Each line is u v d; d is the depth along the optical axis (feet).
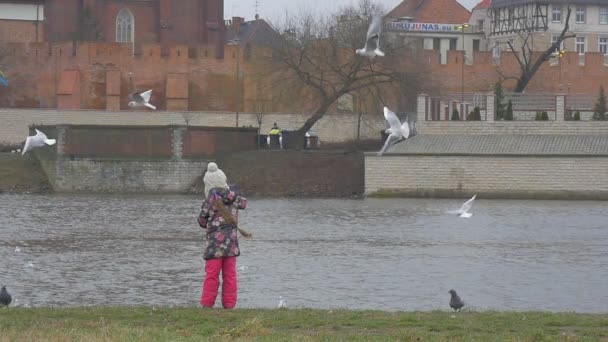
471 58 523.70
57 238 211.00
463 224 238.48
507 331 98.58
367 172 320.29
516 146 316.81
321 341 91.50
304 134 375.04
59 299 142.41
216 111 455.63
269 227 232.94
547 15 593.83
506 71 462.19
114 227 230.89
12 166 349.00
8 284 154.61
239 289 150.82
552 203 297.12
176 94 456.86
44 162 346.54
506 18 608.19
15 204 289.33
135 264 175.73
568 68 469.57
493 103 327.88
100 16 525.75
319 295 146.00
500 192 313.73
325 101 371.97
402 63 370.12
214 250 110.52
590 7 602.44
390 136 127.95
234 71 460.55
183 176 342.23
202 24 524.93
